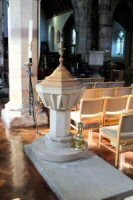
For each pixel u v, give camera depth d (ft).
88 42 60.80
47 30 102.83
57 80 10.61
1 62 35.17
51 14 97.66
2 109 19.65
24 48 16.44
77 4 59.57
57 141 11.30
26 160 11.64
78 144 11.34
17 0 15.79
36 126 15.70
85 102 13.00
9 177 10.11
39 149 11.42
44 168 10.36
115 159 11.56
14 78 16.89
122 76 40.40
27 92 16.93
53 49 96.32
